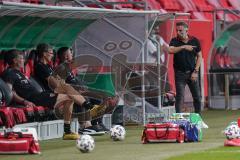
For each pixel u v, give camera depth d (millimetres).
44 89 41719
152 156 31203
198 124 38188
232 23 60531
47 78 41594
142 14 45031
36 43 44406
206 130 44125
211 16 71625
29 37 43875
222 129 44812
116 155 31828
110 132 39656
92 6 48719
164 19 49688
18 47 43500
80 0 46469
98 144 36750
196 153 31953
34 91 40000
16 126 37656
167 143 36250
